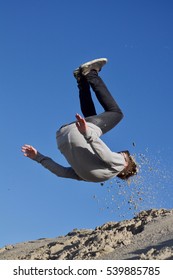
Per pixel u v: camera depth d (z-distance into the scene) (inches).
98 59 202.7
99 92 201.8
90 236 360.8
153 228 326.6
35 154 212.5
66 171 209.8
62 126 206.8
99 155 194.7
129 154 209.9
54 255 350.9
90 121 198.1
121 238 326.3
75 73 205.2
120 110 203.0
